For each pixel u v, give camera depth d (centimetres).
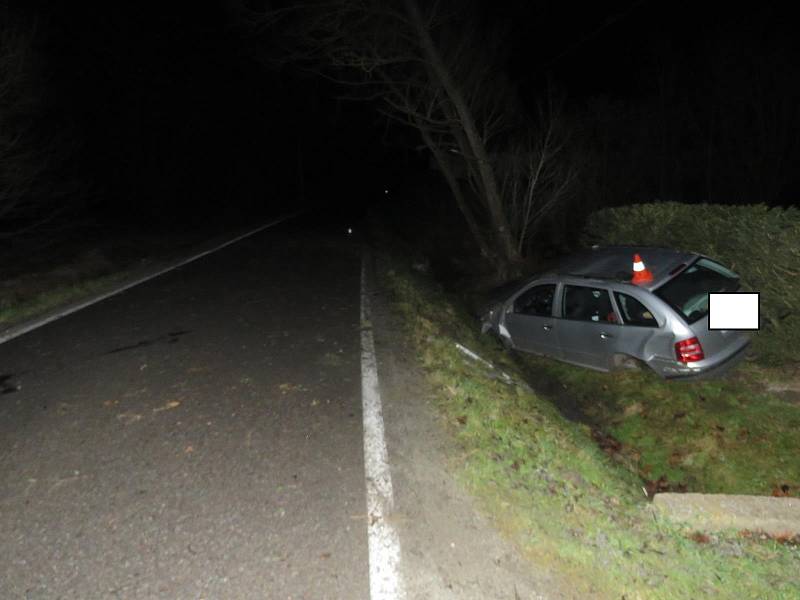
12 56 1331
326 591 362
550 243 1780
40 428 582
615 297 792
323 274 1418
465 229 2573
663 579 384
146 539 411
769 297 756
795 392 731
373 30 1459
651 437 697
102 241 1984
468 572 379
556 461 530
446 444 538
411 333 883
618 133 1678
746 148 1470
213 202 3569
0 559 395
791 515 470
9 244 1772
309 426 576
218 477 488
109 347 829
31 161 1475
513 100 1769
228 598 357
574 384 853
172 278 1359
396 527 421
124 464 511
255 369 735
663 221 946
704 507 480
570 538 414
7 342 865
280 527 422
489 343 965
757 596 382
